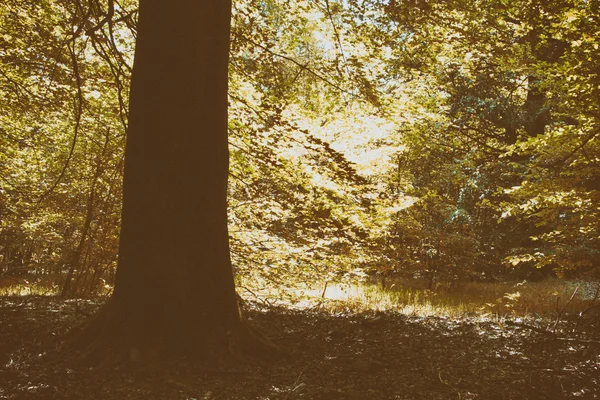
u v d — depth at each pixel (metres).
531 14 9.20
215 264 4.82
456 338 6.31
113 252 10.29
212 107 4.87
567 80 7.89
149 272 4.63
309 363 4.86
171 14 4.75
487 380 4.62
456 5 8.46
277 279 8.69
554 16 8.15
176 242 4.68
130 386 3.95
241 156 7.87
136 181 4.72
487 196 17.80
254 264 8.49
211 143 4.84
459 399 4.05
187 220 4.72
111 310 4.68
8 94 9.02
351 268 9.09
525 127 17.12
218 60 4.92
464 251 15.09
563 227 9.69
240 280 8.73
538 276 17.66
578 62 7.27
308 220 8.73
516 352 5.68
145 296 4.61
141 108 4.75
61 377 4.06
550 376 4.79
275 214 8.59
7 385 3.86
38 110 9.53
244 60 8.23
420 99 9.32
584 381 4.65
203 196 4.79
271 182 8.30
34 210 11.42
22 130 10.65
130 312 4.60
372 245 9.17
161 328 4.59
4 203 11.95
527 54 13.59
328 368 4.75
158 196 4.67
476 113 18.00
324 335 6.13
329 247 9.20
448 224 16.66
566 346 6.05
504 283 16.86
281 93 7.74
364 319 7.17
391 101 8.10
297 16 8.12
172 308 4.61
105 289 11.00
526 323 7.74
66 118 9.91
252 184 8.40
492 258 17.44
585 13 7.06
